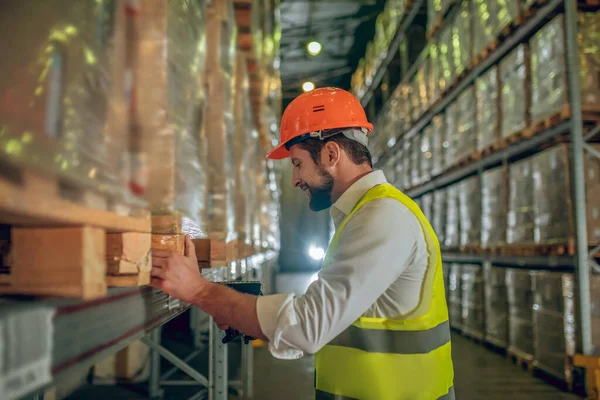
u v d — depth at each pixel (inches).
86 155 27.9
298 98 62.1
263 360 223.3
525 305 189.5
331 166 58.9
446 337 56.4
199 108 59.1
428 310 53.4
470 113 232.7
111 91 32.4
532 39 177.2
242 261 108.9
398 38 371.2
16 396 21.0
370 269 47.6
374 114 535.5
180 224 46.4
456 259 270.4
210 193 73.6
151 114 39.0
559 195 161.6
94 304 30.0
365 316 53.6
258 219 169.0
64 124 25.7
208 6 75.5
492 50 210.1
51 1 25.4
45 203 23.7
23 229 26.9
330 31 550.3
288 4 480.4
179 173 45.6
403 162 372.2
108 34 32.1
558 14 164.2
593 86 157.5
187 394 171.0
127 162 36.4
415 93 334.3
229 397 166.9
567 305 159.0
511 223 194.7
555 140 184.2
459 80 251.3
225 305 47.1
